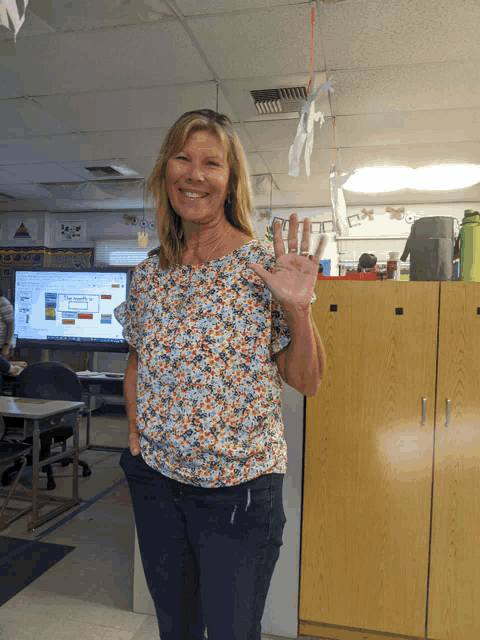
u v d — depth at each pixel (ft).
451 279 6.03
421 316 5.88
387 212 21.85
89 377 14.67
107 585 7.16
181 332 2.96
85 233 25.41
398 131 14.08
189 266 3.17
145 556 3.15
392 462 5.95
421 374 5.88
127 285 16.21
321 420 6.11
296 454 6.15
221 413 2.83
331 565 6.09
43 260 25.43
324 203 22.38
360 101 12.32
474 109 12.64
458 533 5.80
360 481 6.02
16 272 16.98
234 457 2.81
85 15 9.07
